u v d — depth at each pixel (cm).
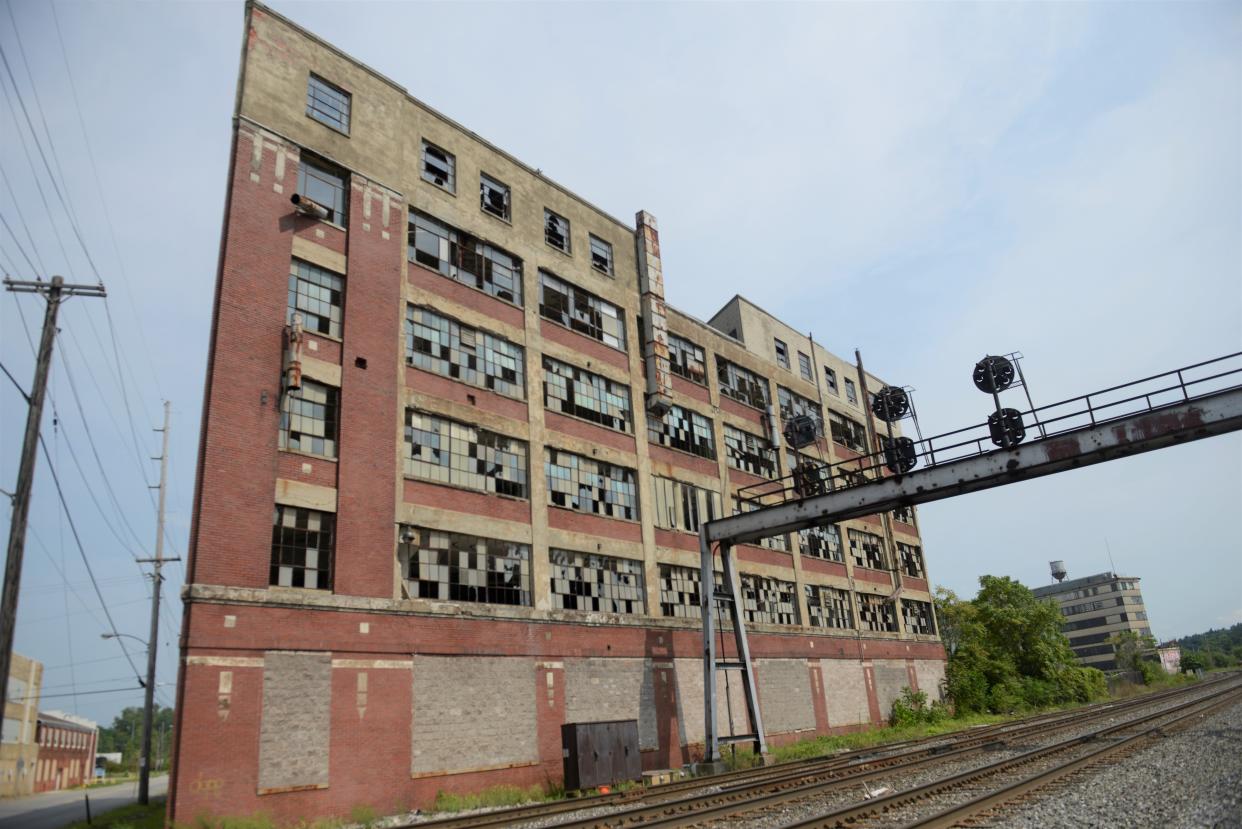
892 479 2336
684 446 3186
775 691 3172
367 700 1842
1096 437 2031
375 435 2067
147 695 2783
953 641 5769
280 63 2152
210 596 1650
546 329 2697
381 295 2200
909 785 1559
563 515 2541
